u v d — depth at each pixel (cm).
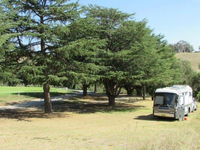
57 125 2255
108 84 3759
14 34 2397
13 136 1730
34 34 2481
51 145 1455
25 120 2459
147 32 3516
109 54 3169
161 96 2689
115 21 3459
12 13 2489
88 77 2759
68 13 2656
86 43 2677
